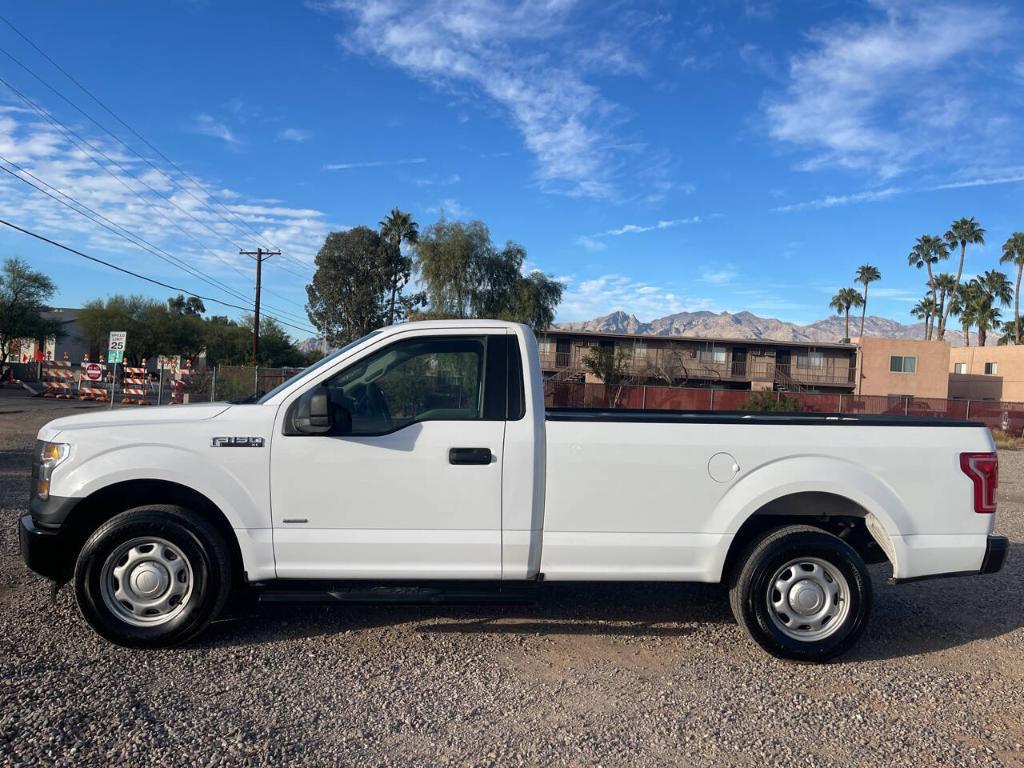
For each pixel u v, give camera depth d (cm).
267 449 491
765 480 509
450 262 4534
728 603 632
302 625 548
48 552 490
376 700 432
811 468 510
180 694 429
